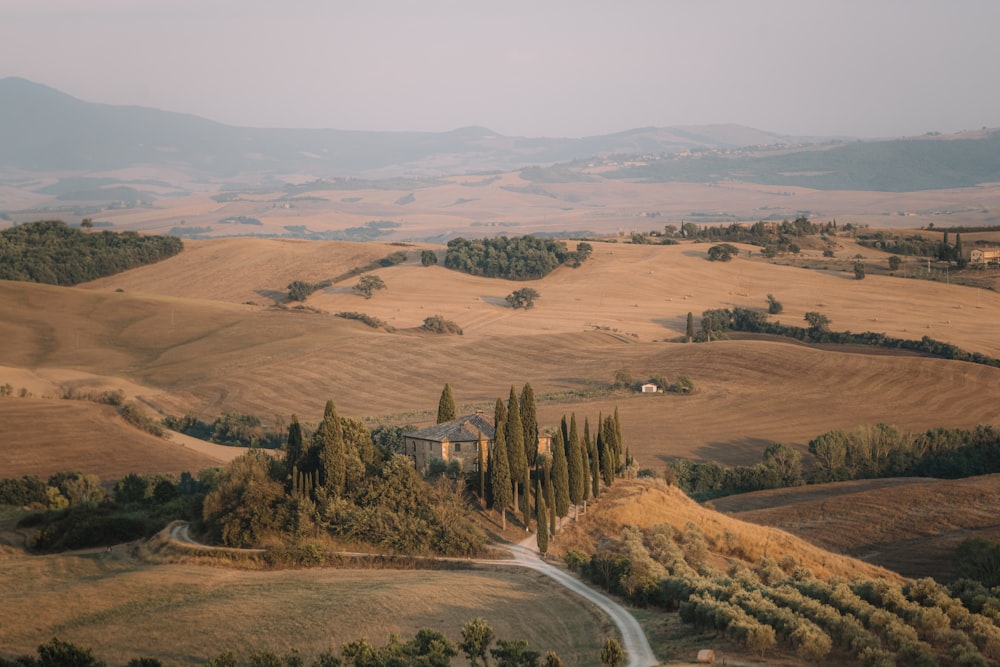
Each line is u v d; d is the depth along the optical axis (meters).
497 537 100.94
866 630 72.31
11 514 119.00
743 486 156.88
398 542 95.81
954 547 115.50
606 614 78.19
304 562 92.25
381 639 70.81
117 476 145.12
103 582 83.81
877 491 136.38
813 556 107.00
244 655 68.06
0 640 70.19
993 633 75.50
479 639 65.56
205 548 94.50
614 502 109.06
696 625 74.31
